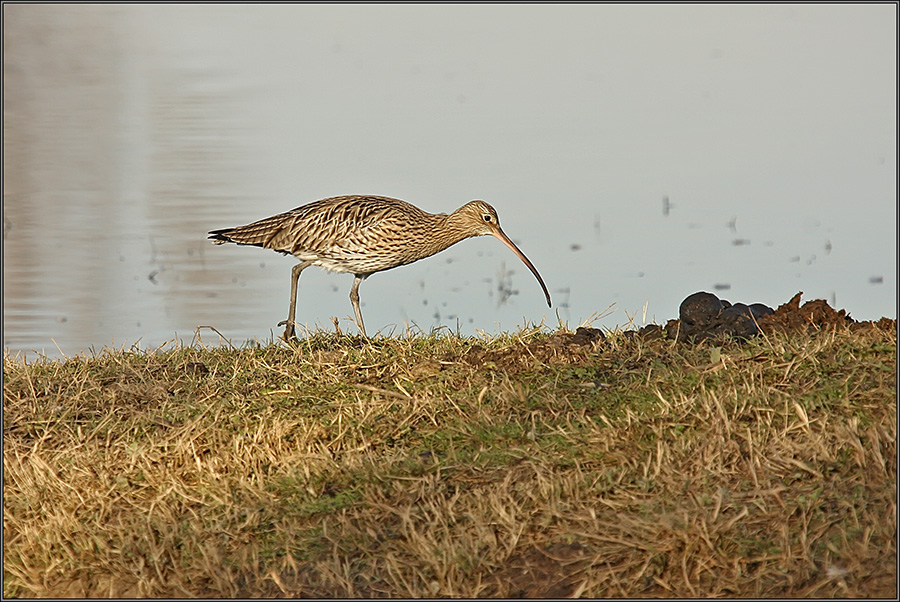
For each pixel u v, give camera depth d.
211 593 9.59
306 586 9.50
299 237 16.78
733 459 10.18
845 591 8.59
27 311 21.56
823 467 9.88
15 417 12.41
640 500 9.83
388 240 16.66
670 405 11.07
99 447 11.77
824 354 11.96
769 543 9.16
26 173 31.64
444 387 12.27
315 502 10.40
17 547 10.55
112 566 10.07
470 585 9.26
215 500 10.64
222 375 13.47
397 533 9.95
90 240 26.53
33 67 49.81
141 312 21.72
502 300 22.27
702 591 8.88
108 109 41.44
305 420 11.72
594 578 9.13
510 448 10.81
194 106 41.94
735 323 13.18
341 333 15.25
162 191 29.47
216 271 25.06
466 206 17.12
